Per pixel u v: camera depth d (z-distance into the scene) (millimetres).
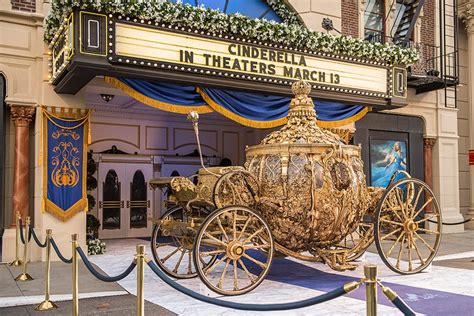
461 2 18719
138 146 15602
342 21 14820
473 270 8617
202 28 10016
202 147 16750
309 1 13727
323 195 7121
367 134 14984
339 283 7555
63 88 10188
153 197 15688
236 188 6992
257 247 6875
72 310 5875
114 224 15016
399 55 12844
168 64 9656
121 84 9891
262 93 11273
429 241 13609
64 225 10508
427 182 16234
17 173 10477
